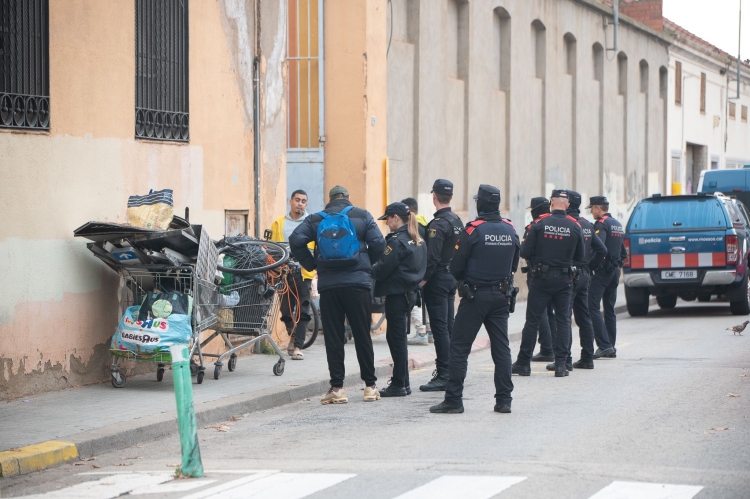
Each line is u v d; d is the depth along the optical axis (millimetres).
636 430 9984
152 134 13797
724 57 47562
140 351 12188
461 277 11273
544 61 29688
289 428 10766
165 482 8258
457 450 9203
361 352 12375
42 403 11414
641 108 38469
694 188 46094
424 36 23359
